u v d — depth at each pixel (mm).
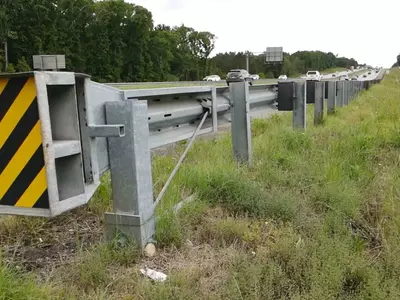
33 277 2627
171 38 93188
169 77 88375
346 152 5816
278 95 7980
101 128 2688
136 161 3035
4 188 2398
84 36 70188
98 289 2570
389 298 2438
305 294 2471
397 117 10305
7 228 3504
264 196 4023
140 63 78562
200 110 5070
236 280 2627
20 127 2322
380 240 3438
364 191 4395
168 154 6090
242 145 5453
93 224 3697
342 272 2707
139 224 3061
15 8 61656
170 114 4324
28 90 2277
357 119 10773
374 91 30203
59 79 2355
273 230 3480
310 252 2971
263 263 2869
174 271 2848
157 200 3479
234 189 4145
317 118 9750
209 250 3221
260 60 119125
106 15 70188
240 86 5375
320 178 4676
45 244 3311
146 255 3068
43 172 2318
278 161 5461
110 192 4090
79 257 2920
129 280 2686
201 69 109438
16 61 63219
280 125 9109
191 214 3711
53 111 2562
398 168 5129
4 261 2764
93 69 71250
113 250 3010
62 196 2613
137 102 3068
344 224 3520
